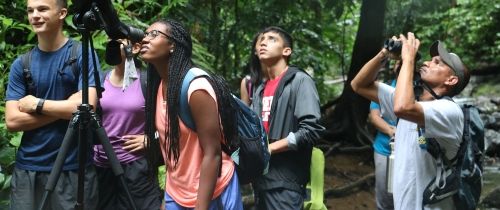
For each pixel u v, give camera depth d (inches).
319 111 98.3
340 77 332.8
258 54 105.9
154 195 95.3
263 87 106.3
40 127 83.0
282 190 97.8
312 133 95.7
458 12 342.3
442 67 82.9
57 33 83.4
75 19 69.4
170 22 69.9
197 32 163.3
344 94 229.8
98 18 67.5
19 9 132.7
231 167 73.9
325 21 234.8
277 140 100.0
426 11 238.2
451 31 350.9
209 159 67.9
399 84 77.2
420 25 277.4
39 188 83.6
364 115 227.6
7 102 83.4
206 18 164.7
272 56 103.7
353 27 287.7
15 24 119.8
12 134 103.4
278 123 100.1
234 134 72.3
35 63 83.4
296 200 98.2
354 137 223.8
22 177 83.6
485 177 198.7
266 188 98.4
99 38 115.6
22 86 83.7
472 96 317.7
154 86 74.2
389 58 88.4
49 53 83.7
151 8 144.3
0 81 112.7
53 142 83.0
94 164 91.0
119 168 73.4
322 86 257.6
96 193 85.6
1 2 129.5
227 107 70.5
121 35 68.9
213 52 173.6
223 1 179.5
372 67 88.7
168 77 68.5
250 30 184.4
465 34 352.5
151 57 69.2
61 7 83.0
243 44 187.6
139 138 94.2
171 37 68.8
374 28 222.7
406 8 233.3
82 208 72.7
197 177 70.7
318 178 108.1
